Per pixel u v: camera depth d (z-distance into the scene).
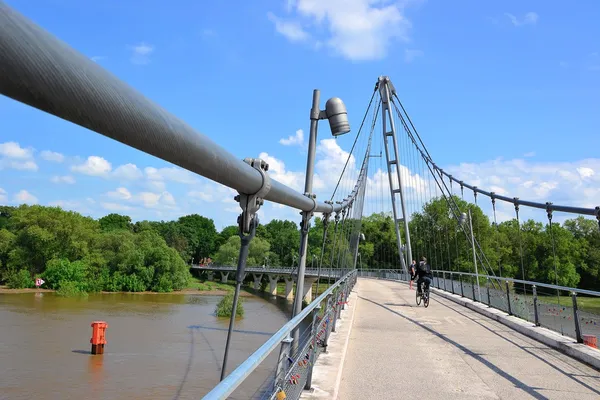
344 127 7.00
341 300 10.32
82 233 63.03
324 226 8.27
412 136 33.00
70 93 0.95
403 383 5.42
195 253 114.62
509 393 5.09
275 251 98.44
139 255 64.50
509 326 9.84
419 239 47.72
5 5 0.80
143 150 1.34
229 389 1.58
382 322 10.30
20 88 0.86
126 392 17.27
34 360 22.20
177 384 18.34
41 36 0.87
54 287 57.94
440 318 11.20
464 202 40.00
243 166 2.24
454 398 4.91
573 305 7.49
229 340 3.12
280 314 46.16
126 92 1.13
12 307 42.34
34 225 59.41
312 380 5.11
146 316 40.16
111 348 25.27
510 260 31.67
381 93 43.66
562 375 5.84
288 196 3.57
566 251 25.25
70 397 16.66
